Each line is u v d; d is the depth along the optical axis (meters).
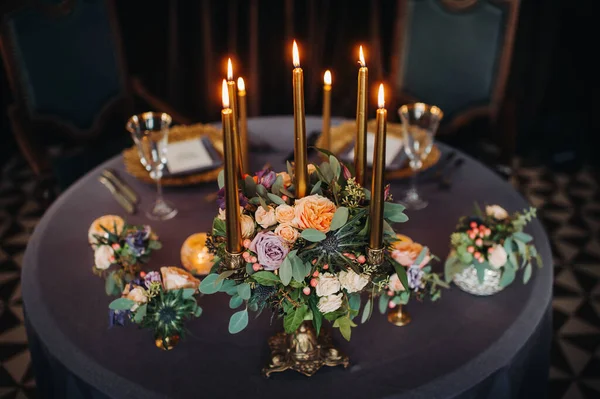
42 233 1.50
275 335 1.19
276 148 1.83
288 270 0.90
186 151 1.77
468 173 1.73
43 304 1.27
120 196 1.62
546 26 3.01
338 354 1.14
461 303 1.27
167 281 1.13
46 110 2.32
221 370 1.12
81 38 2.31
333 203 0.95
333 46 3.27
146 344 1.18
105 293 1.30
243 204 0.95
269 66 3.29
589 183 3.09
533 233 1.47
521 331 1.19
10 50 2.21
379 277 0.98
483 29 2.28
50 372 1.23
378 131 0.83
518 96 3.17
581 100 3.20
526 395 1.30
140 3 3.08
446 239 1.45
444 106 2.41
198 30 3.16
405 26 2.35
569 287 2.44
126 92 2.45
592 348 2.17
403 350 1.16
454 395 1.07
